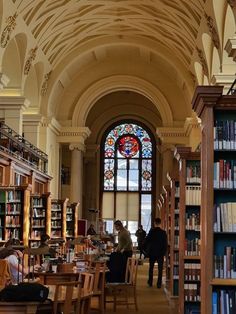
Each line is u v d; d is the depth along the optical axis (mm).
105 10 27312
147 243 18203
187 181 12086
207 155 7766
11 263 11992
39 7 23688
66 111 32469
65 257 16719
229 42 15617
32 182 23438
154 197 37688
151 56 31469
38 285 7344
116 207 37812
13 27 21672
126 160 38125
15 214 18156
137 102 38062
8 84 24734
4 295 7234
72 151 32375
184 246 11914
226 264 7613
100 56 31828
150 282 18422
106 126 38250
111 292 14398
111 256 14570
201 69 27109
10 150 20688
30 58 25391
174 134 32219
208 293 7543
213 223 7668
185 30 25750
